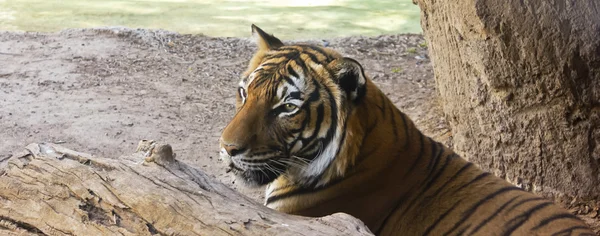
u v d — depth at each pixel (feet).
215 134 44.96
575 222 18.70
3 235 18.81
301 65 20.59
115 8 86.58
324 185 20.99
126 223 16.85
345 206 20.83
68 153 19.48
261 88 20.56
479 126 33.58
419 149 21.13
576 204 31.50
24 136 42.37
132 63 58.95
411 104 48.78
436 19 37.22
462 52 32.76
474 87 32.76
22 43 63.36
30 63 57.47
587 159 30.55
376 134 20.72
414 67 58.59
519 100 30.91
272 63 21.08
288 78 20.39
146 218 16.56
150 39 65.67
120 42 64.75
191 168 18.52
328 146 20.42
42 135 42.65
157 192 16.94
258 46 22.99
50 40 64.75
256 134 20.21
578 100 29.35
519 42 29.12
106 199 17.28
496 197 19.34
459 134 36.17
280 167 20.95
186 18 81.61
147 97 51.03
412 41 67.31
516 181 32.78
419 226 19.65
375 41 66.90
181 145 42.68
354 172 20.58
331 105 20.26
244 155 20.22
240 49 64.49
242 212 16.15
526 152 31.91
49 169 18.78
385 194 20.47
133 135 43.57
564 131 30.45
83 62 58.39
